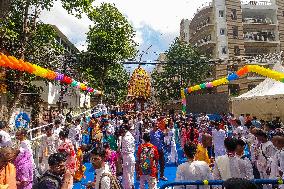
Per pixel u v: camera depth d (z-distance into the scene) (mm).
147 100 34469
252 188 2176
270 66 40500
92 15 17109
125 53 36750
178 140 17672
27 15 16266
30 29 16797
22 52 16172
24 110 20922
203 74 43406
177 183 4223
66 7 16266
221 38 48750
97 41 34688
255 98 22031
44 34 18234
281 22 50250
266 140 6488
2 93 16891
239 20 49469
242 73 13094
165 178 10086
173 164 13023
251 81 44688
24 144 6258
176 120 19797
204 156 6316
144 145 7488
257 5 50062
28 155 5234
